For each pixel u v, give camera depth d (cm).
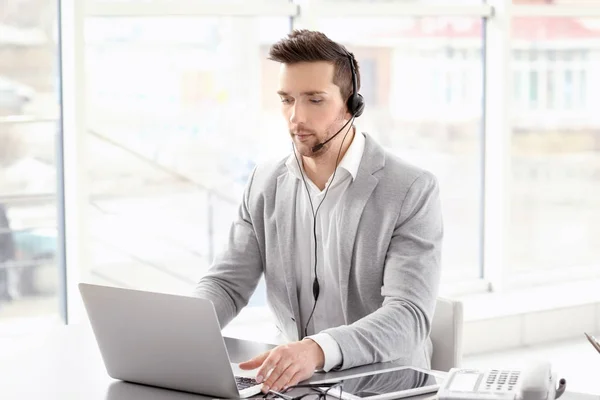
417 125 489
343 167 251
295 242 261
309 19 438
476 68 496
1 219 409
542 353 465
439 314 254
